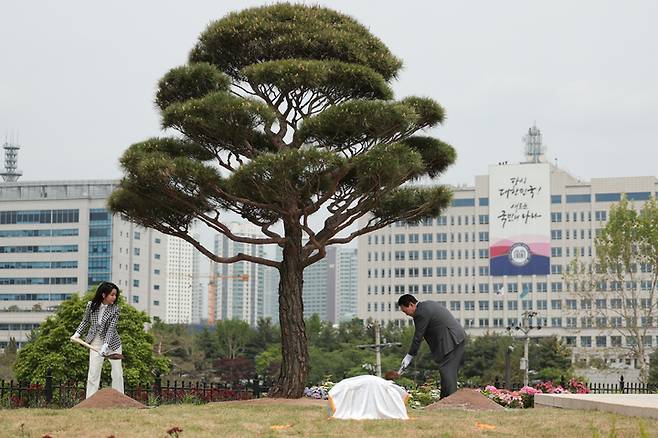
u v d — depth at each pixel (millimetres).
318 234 21438
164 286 181875
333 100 21547
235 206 21609
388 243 175375
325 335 124250
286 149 19266
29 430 11555
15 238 170625
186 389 22734
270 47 21625
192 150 21875
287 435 11172
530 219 166875
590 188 166625
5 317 165000
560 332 162625
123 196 21562
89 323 16469
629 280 153000
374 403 13078
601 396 15773
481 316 169125
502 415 13758
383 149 19344
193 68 20984
